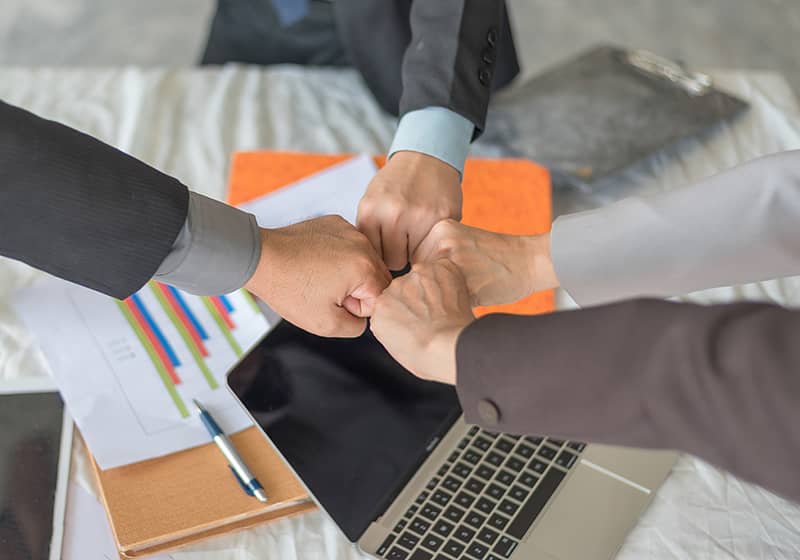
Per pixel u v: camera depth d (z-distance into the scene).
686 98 1.34
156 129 1.31
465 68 1.07
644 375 0.58
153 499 0.88
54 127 0.78
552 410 0.63
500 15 1.13
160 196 0.82
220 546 0.86
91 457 0.92
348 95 1.40
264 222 1.14
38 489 0.89
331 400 0.92
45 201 0.77
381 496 0.88
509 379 0.64
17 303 1.06
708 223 0.88
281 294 0.92
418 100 1.07
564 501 0.88
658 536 0.86
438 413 0.94
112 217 0.80
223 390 0.98
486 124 1.30
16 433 0.93
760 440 0.54
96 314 1.05
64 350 1.01
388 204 1.01
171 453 0.92
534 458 0.91
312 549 0.86
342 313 0.94
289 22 1.68
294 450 0.89
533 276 0.96
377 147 1.31
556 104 1.33
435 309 0.83
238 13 1.76
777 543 0.86
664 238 0.90
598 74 1.38
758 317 0.56
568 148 1.25
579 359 0.61
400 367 0.95
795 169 0.86
